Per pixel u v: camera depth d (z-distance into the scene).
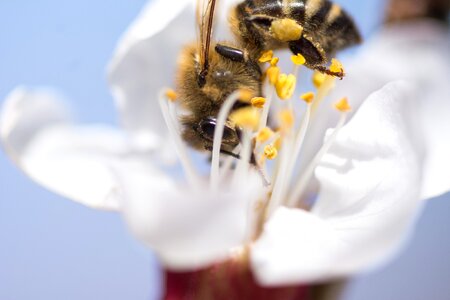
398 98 0.08
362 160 0.08
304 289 0.08
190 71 0.08
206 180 0.08
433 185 0.08
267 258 0.08
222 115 0.08
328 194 0.08
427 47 0.10
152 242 0.07
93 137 0.09
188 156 0.08
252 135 0.08
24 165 0.09
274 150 0.08
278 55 0.08
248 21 0.08
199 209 0.07
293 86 0.08
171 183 0.09
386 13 0.10
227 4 0.08
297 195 0.08
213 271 0.08
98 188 0.08
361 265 0.07
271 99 0.08
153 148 0.09
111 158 0.09
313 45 0.08
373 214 0.08
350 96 0.09
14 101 0.09
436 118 0.09
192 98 0.08
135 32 0.09
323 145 0.08
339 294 0.08
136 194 0.07
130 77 0.09
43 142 0.09
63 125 0.09
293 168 0.08
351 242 0.08
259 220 0.08
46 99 0.09
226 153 0.08
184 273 0.08
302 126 0.08
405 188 0.08
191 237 0.07
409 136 0.08
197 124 0.08
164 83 0.09
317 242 0.08
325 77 0.08
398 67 0.10
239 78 0.08
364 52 0.10
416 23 0.10
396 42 0.10
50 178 0.09
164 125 0.09
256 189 0.08
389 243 0.07
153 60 0.09
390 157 0.08
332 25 0.08
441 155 0.09
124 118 0.09
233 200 0.07
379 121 0.08
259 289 0.08
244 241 0.08
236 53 0.08
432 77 0.10
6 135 0.08
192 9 0.09
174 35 0.09
